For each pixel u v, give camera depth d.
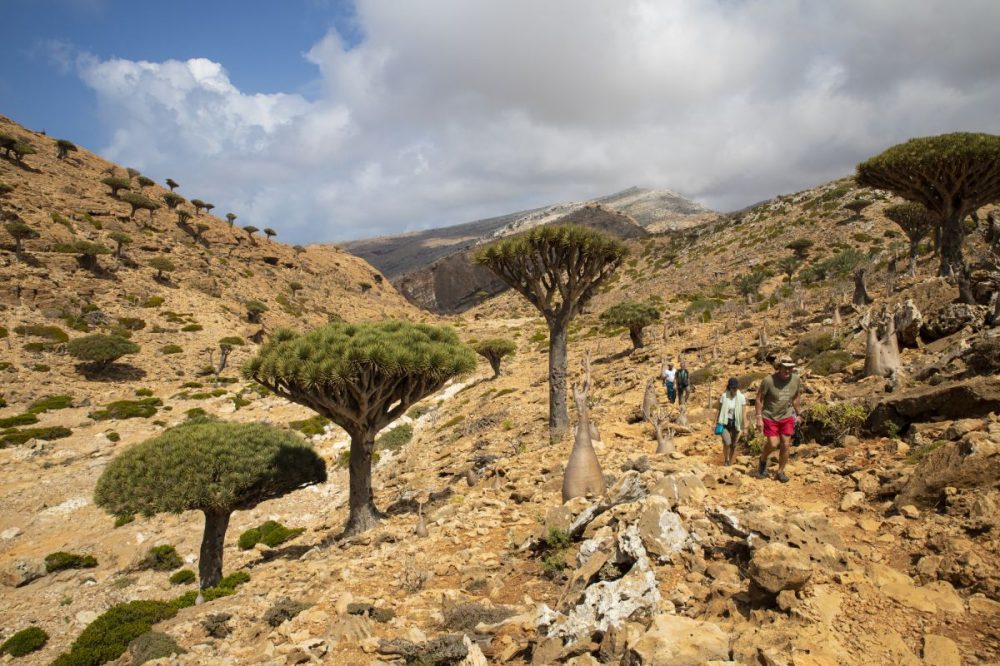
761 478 7.83
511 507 10.86
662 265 107.12
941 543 4.75
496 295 161.50
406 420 34.88
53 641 15.52
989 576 4.16
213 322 71.50
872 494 6.42
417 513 14.00
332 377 13.01
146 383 51.78
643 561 5.24
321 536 18.30
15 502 26.20
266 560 17.14
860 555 4.98
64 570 20.00
